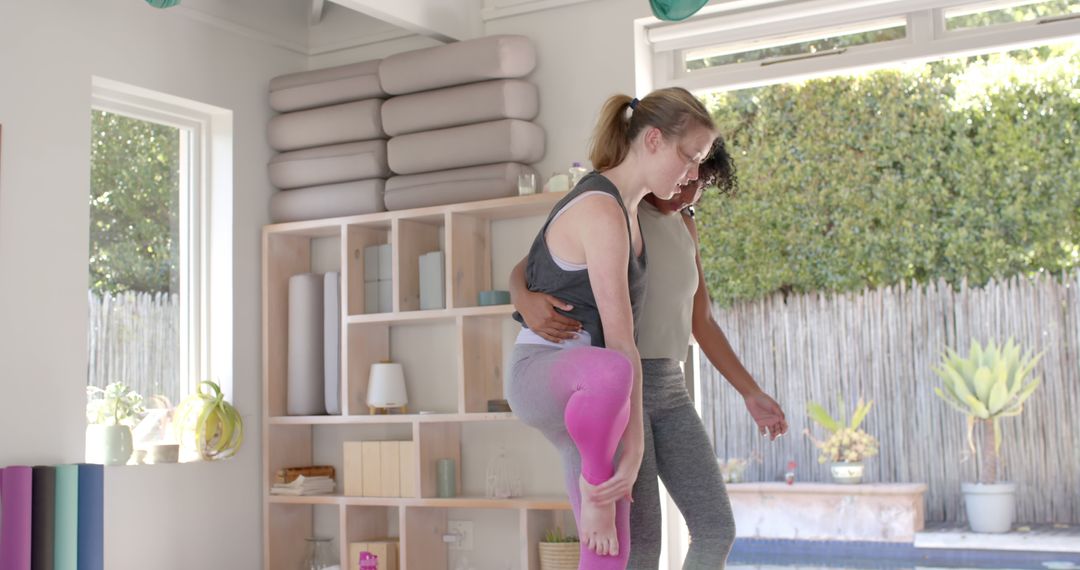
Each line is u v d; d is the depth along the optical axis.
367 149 4.59
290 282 4.78
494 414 4.16
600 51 4.43
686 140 2.33
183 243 4.65
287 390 4.77
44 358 3.85
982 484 7.46
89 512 3.79
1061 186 7.99
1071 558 6.66
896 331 7.96
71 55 4.03
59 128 3.97
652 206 2.77
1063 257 7.96
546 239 2.34
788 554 7.42
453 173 4.39
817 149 8.62
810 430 8.09
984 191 8.19
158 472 4.25
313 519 4.84
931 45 4.18
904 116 8.42
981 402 7.61
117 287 4.36
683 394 2.75
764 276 8.65
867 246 8.45
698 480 2.68
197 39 4.55
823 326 8.16
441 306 4.41
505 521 4.46
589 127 4.41
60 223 3.95
